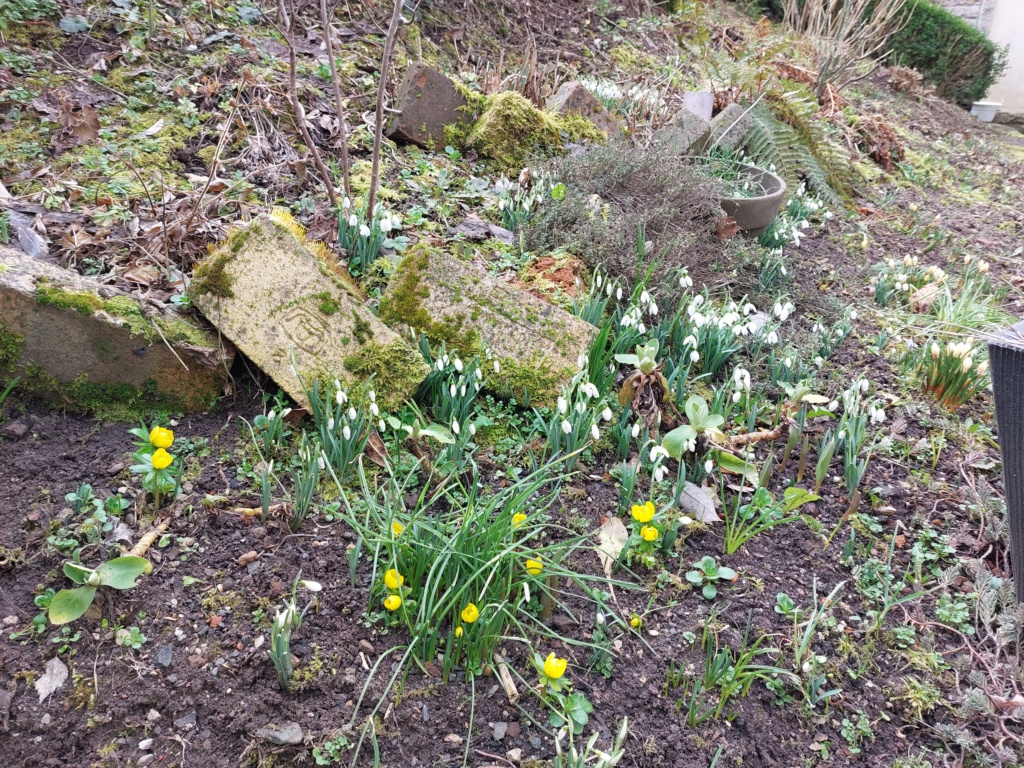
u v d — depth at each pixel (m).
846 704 2.15
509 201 3.98
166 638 2.01
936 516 2.82
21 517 2.21
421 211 3.81
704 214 4.25
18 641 1.96
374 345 2.73
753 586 2.45
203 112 4.08
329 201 3.68
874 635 2.34
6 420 2.49
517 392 2.92
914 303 4.43
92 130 3.68
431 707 1.97
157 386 2.62
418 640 2.04
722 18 9.76
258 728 1.87
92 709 1.86
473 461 2.54
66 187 3.31
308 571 2.23
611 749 1.95
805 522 2.70
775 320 3.85
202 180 3.65
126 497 2.34
